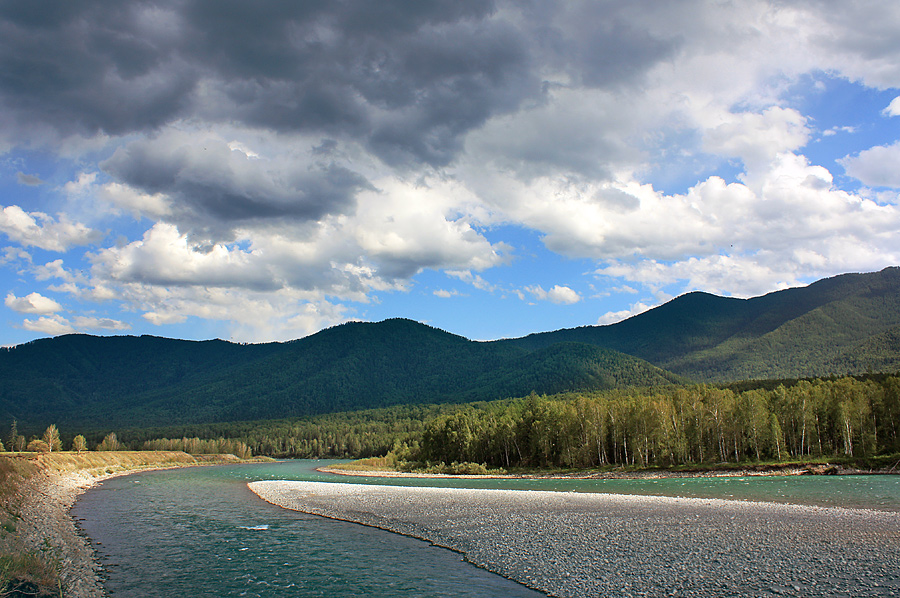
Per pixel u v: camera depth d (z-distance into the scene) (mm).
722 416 108875
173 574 33438
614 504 56969
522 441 135250
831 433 110312
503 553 36906
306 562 36406
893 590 24953
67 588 28734
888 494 60031
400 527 49219
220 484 100875
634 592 26703
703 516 46562
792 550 32844
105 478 116562
